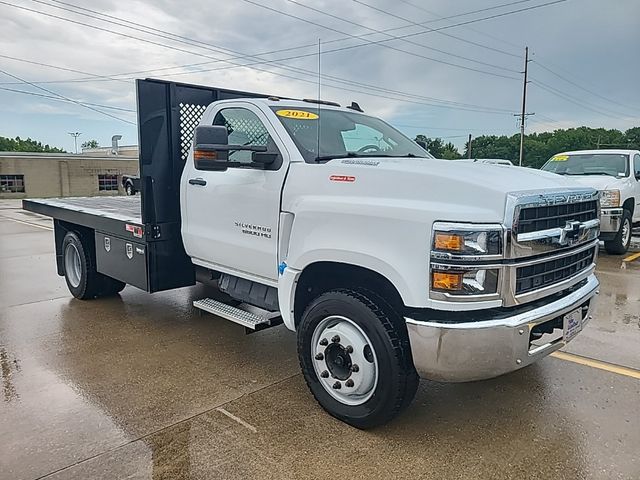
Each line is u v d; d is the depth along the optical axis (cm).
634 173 995
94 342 474
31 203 703
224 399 361
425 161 346
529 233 282
